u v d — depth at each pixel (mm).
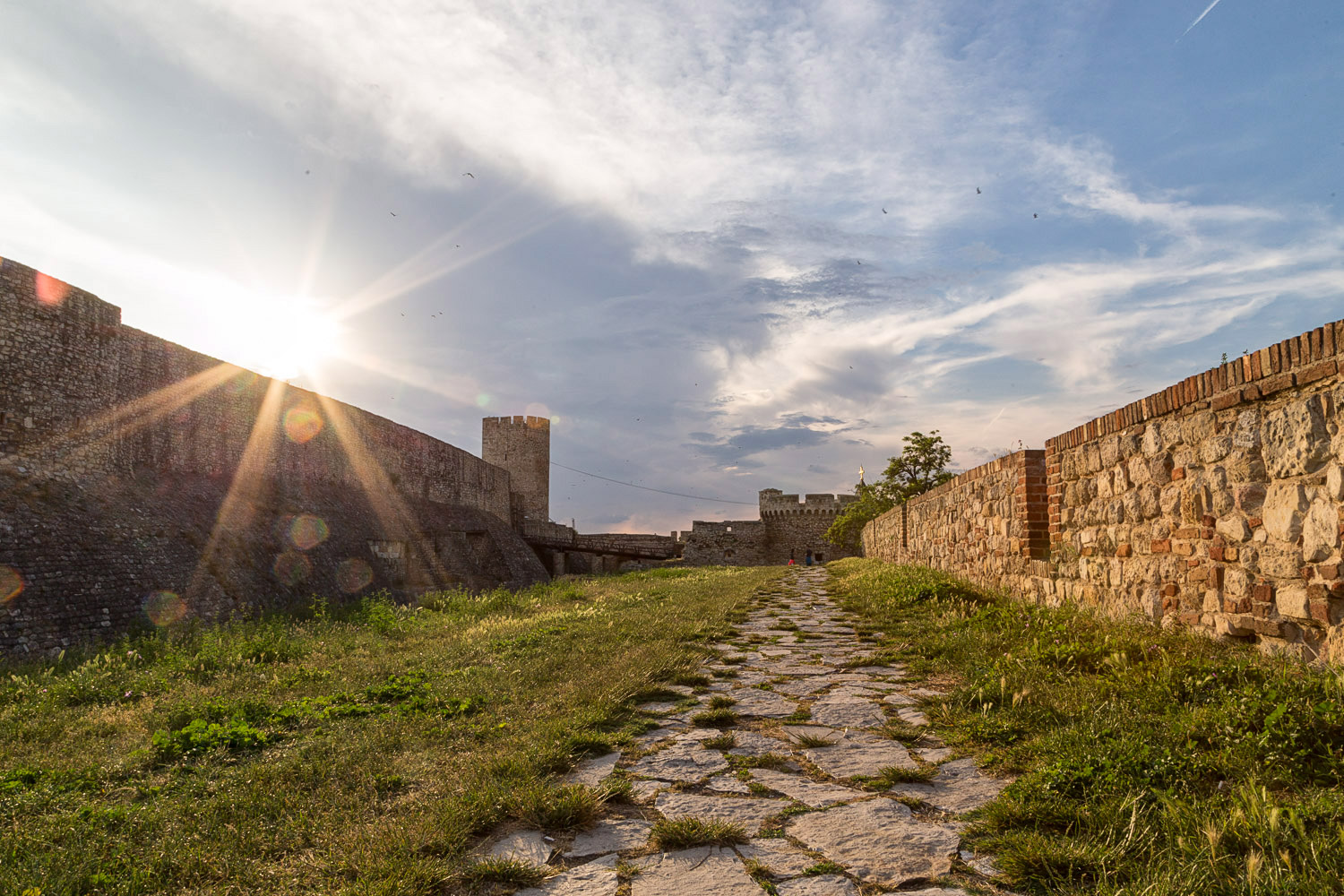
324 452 27562
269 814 3832
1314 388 4441
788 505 65688
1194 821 2945
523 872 3037
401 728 5277
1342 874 2479
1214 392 5414
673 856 3207
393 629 12102
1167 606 6082
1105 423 7305
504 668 7375
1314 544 4395
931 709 5266
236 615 16156
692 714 5504
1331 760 3270
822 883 2898
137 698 7598
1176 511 5973
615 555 64438
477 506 44875
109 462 16781
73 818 3805
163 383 19359
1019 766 3982
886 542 26812
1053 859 2826
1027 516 9727
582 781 4133
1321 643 4379
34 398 14812
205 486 20188
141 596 14266
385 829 3404
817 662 7434
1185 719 3982
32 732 6109
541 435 65125
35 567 12688
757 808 3703
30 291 14914
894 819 3480
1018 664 5711
